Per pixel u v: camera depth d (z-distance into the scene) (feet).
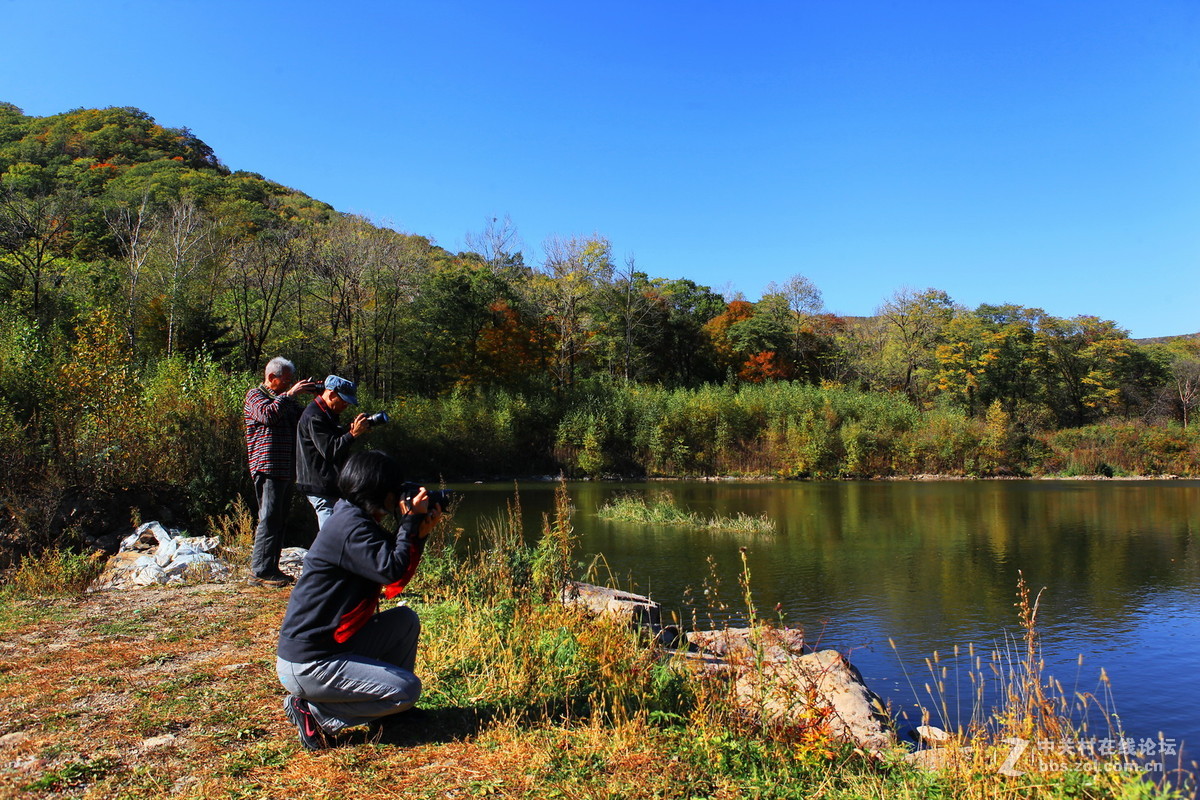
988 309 221.46
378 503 12.14
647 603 28.96
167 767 11.38
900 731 21.90
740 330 226.38
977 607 41.42
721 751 12.50
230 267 137.28
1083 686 28.58
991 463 154.71
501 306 176.76
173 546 28.66
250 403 22.59
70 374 37.04
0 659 16.67
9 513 31.09
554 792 10.83
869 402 159.43
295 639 11.78
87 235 152.35
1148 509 92.48
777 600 42.75
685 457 151.12
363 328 152.05
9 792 10.48
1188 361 220.43
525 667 15.85
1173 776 16.74
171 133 254.88
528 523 72.49
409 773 11.34
